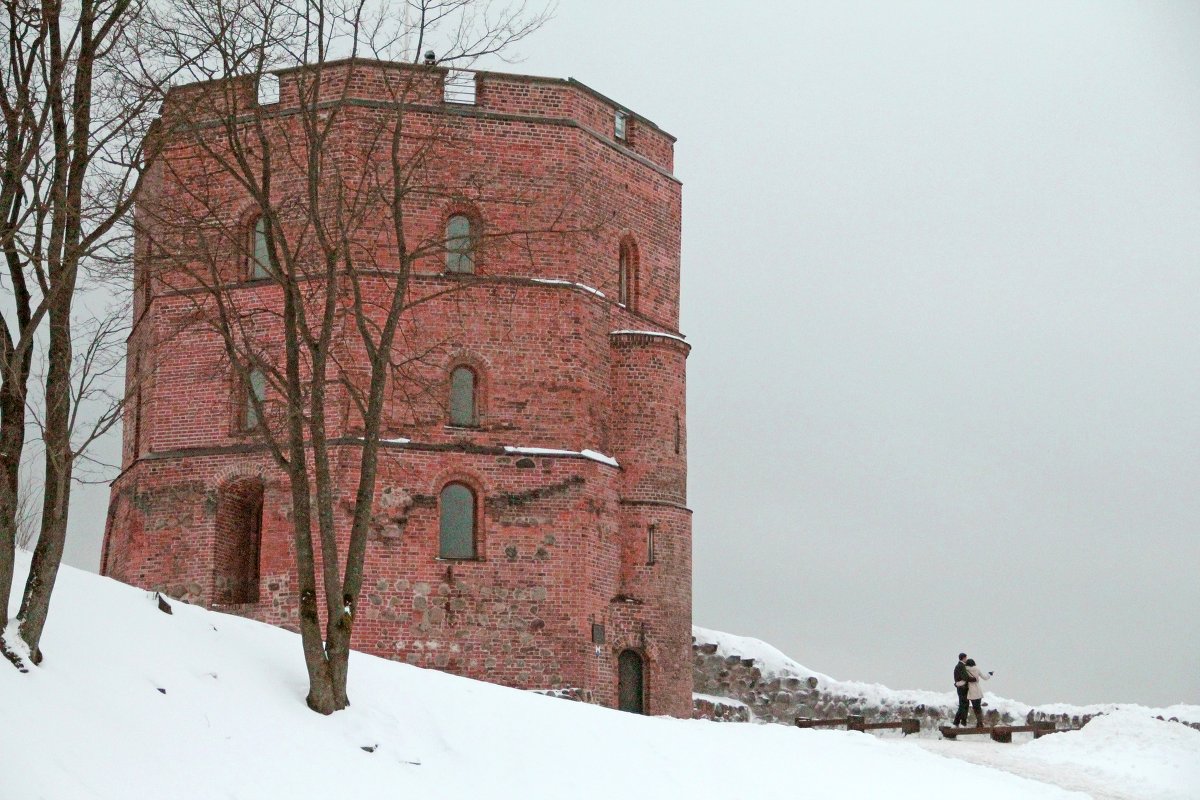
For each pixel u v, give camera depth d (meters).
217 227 28.98
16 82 22.84
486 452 42.78
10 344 22.56
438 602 41.69
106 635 23.83
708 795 25.59
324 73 42.81
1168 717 39.75
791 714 50.09
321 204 41.12
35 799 18.17
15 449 21.77
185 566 42.62
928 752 31.55
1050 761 34.31
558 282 43.81
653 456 45.41
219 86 29.06
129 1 24.27
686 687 45.25
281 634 27.78
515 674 42.00
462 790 23.42
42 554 21.75
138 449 44.47
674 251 47.88
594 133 45.25
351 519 41.16
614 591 44.22
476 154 43.69
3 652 21.14
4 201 21.97
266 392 42.34
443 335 42.84
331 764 22.66
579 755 25.94
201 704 22.89
